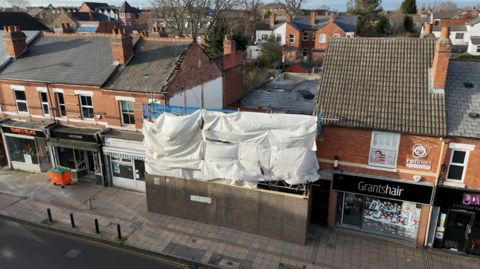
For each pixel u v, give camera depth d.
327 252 13.42
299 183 13.27
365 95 13.98
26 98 19.23
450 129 12.34
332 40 16.17
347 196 14.57
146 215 15.97
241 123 13.17
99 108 17.73
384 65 14.69
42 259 12.86
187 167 14.61
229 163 13.80
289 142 12.88
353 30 52.75
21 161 20.58
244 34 60.41
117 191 18.25
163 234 14.52
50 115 19.08
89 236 14.30
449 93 13.55
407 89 13.72
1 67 19.72
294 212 13.56
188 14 41.50
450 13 72.88
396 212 13.96
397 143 12.97
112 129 17.91
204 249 13.55
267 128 13.04
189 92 18.75
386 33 60.78
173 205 15.72
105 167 18.48
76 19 67.31
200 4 39.31
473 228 12.98
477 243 13.14
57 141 18.61
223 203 14.74
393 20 61.62
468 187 12.55
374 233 14.48
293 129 12.79
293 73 39.78
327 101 14.16
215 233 14.62
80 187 18.66
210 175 14.22
